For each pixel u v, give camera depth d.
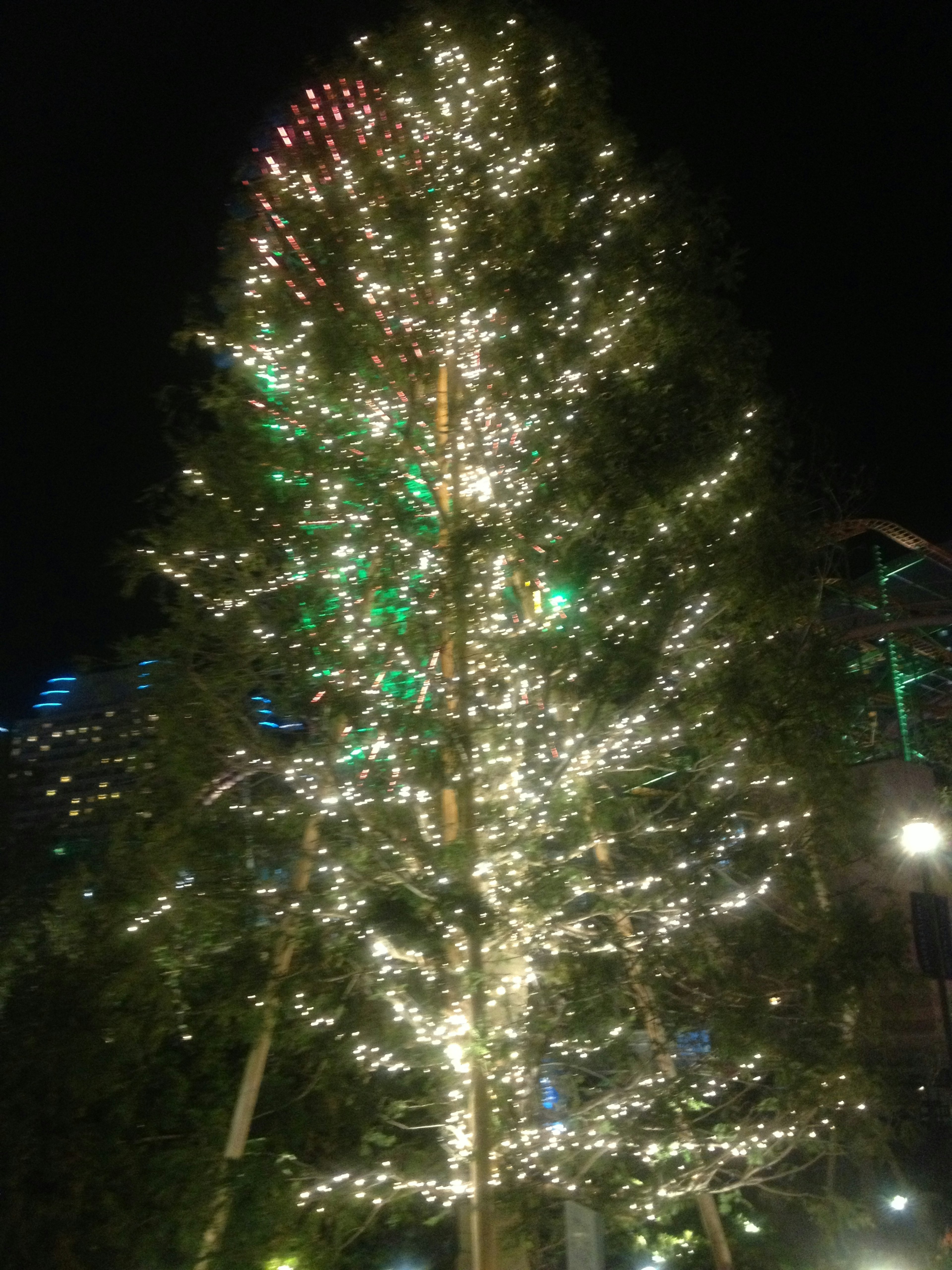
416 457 10.24
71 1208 9.57
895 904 11.63
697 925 10.30
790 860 11.08
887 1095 9.85
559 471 9.95
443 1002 9.65
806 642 11.57
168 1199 9.84
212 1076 10.91
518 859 9.20
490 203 10.72
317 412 10.12
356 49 11.67
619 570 9.87
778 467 11.95
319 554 9.48
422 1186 9.44
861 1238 11.55
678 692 10.66
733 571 10.69
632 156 12.07
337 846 9.51
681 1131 9.48
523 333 10.26
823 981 9.85
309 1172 9.90
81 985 10.36
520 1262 9.48
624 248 11.34
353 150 11.12
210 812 10.00
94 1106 10.34
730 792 10.71
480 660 9.70
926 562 22.17
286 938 10.12
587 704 9.37
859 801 11.31
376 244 10.44
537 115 11.60
